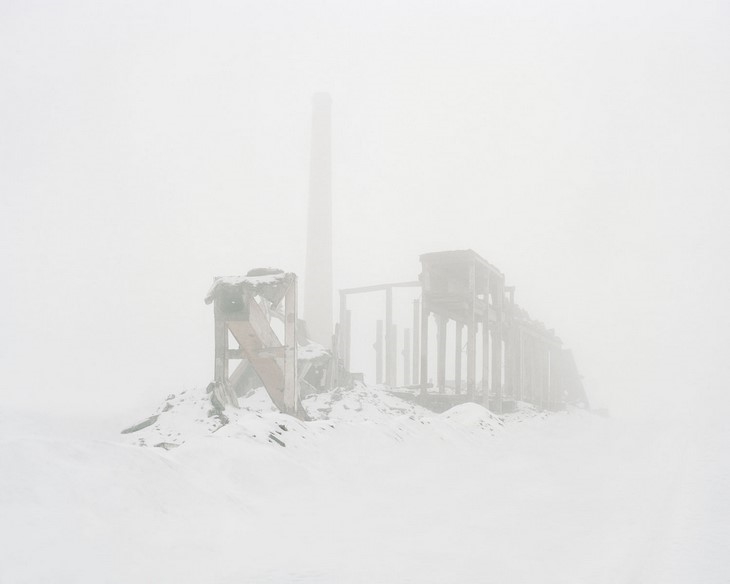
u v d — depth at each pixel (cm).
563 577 422
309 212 6091
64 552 418
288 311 1702
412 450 1253
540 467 1086
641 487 805
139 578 397
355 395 2398
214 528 537
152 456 669
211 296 1700
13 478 504
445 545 516
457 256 2823
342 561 461
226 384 1703
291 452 963
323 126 6244
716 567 433
